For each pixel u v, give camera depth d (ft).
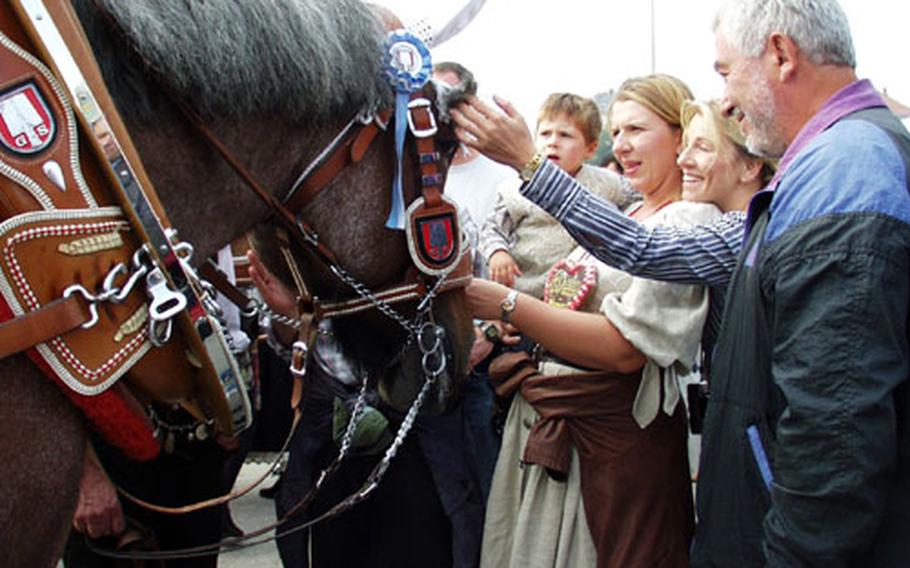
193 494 7.01
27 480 3.67
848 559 4.25
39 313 3.46
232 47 4.05
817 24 4.94
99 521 6.18
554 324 6.20
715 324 6.35
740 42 5.16
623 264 5.97
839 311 4.19
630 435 6.43
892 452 4.19
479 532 7.26
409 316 5.25
